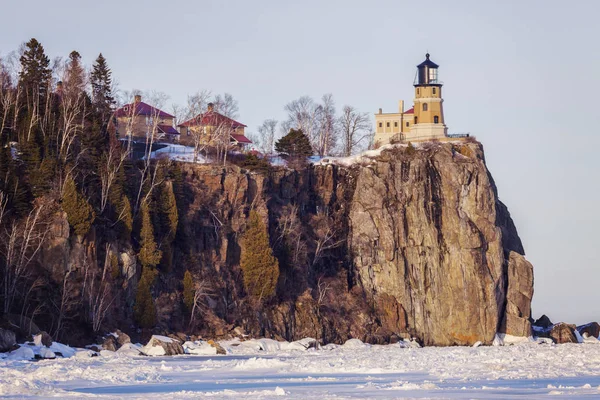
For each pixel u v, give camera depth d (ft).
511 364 558.97
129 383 453.58
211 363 598.75
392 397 374.02
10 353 639.76
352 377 485.97
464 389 403.75
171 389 424.05
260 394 389.60
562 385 422.82
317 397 375.86
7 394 390.63
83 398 379.76
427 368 538.06
